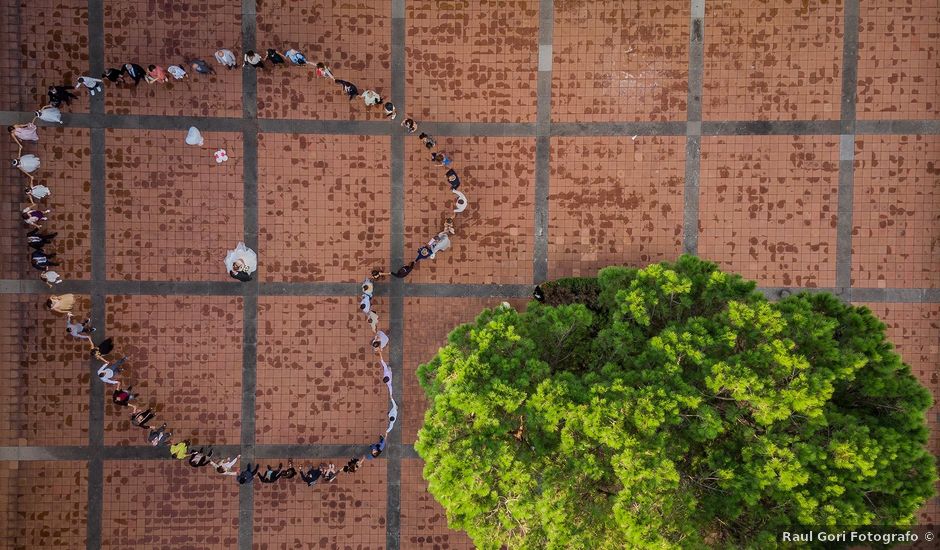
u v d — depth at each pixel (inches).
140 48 406.0
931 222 405.4
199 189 410.6
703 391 283.7
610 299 327.0
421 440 288.0
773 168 408.5
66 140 405.4
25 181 403.5
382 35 410.6
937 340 406.9
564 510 272.2
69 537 410.9
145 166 408.8
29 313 407.2
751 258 411.2
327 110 411.2
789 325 283.4
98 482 411.5
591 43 408.8
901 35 401.4
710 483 290.7
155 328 412.2
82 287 409.1
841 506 271.0
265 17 407.5
